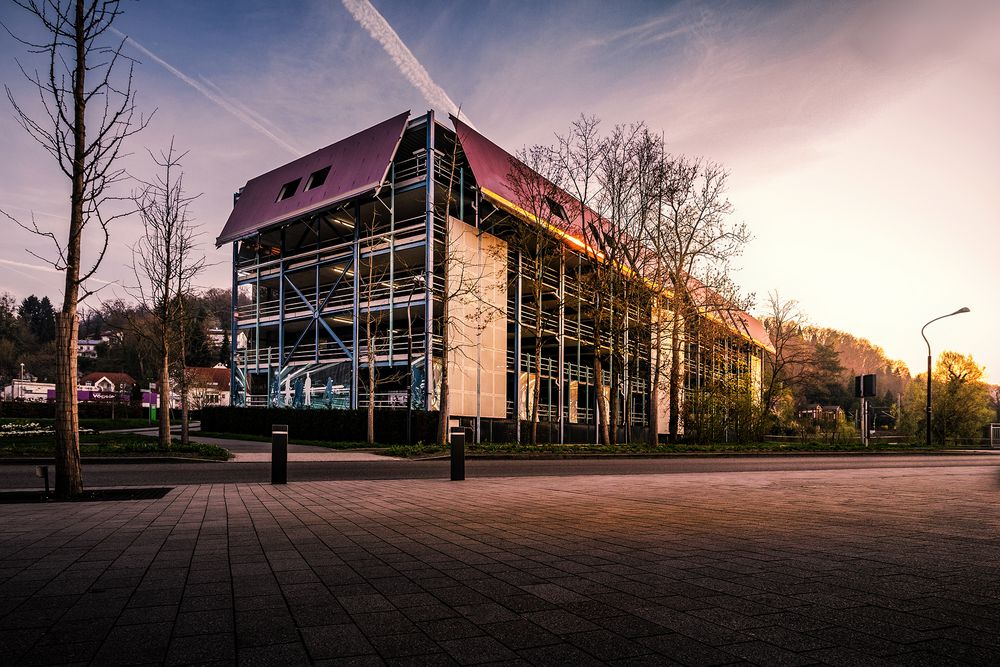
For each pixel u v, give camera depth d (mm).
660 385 32969
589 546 4992
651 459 22188
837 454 28141
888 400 106500
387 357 29219
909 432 56812
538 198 28391
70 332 8703
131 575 3861
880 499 8969
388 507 7723
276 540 5238
